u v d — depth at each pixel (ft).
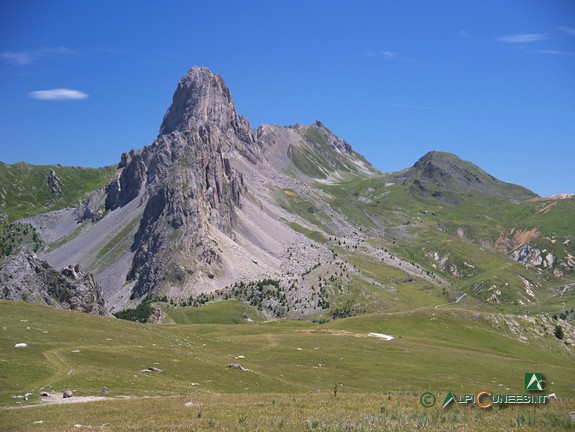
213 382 286.87
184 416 153.99
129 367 282.15
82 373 248.11
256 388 293.43
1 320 341.41
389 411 150.00
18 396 205.46
